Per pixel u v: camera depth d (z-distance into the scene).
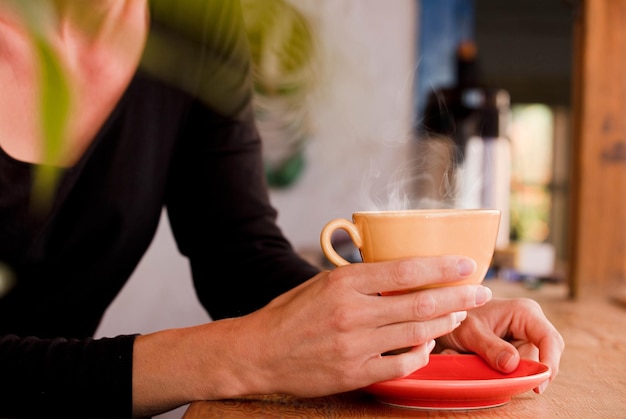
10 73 0.70
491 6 5.21
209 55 0.89
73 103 0.18
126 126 0.88
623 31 1.48
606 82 1.48
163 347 0.63
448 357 0.73
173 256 3.13
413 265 0.56
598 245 1.49
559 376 0.76
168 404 0.63
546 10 5.24
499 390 0.60
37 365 0.63
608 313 1.28
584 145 1.48
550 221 5.67
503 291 1.65
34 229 0.84
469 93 2.55
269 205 1.07
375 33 3.51
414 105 3.56
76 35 0.63
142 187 0.94
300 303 0.60
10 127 0.74
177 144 1.02
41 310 0.94
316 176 3.48
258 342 0.61
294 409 0.61
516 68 5.38
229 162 1.04
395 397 0.61
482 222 0.59
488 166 2.34
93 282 0.96
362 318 0.57
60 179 0.83
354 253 2.23
